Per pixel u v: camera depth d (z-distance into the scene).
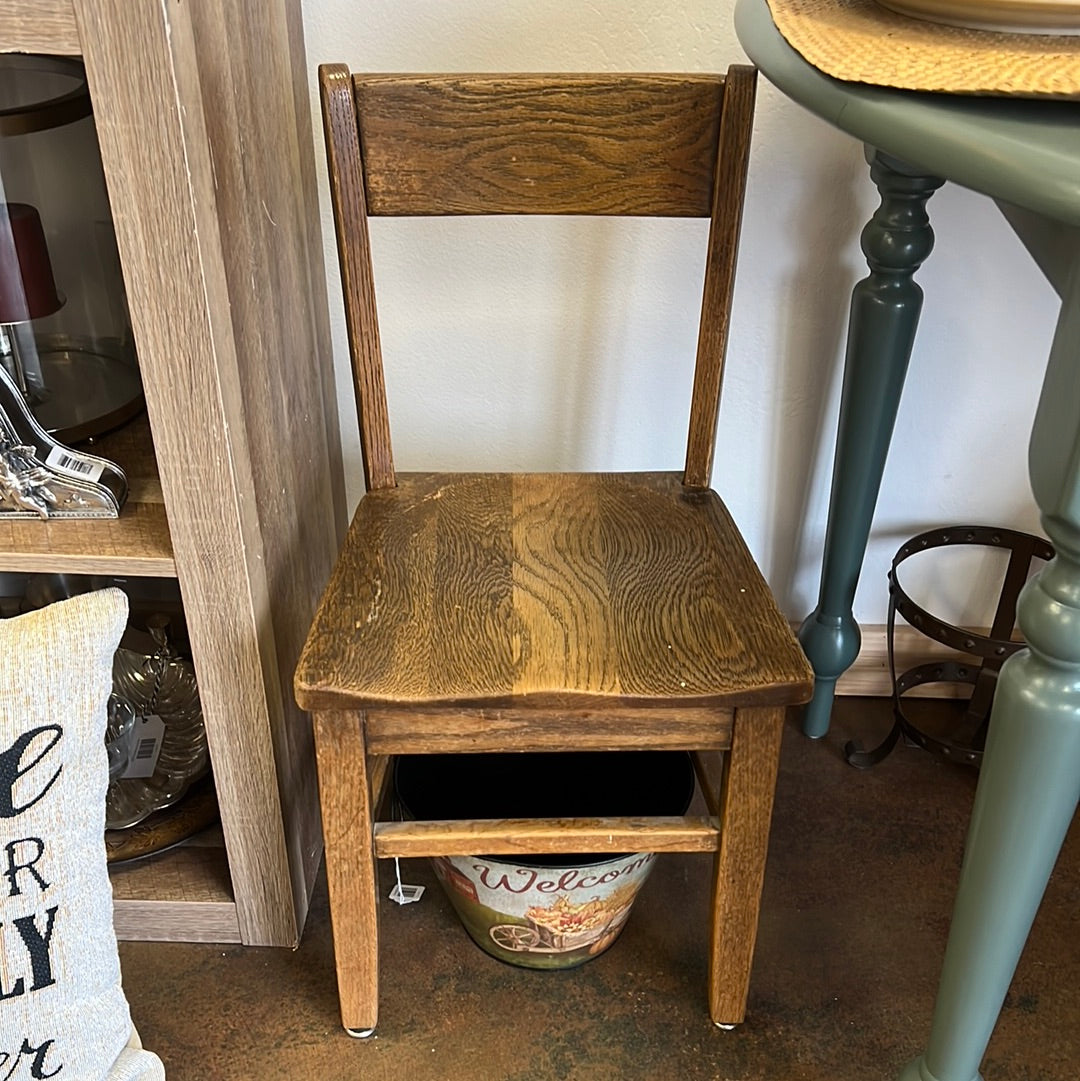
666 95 0.89
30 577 1.24
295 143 0.96
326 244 1.12
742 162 0.90
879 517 1.31
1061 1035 1.00
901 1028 1.00
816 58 0.66
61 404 1.03
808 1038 0.99
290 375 0.96
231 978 1.04
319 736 0.80
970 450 1.25
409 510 0.98
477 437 1.25
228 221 0.78
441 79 0.88
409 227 1.11
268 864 1.01
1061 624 0.60
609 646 0.81
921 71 0.60
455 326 1.17
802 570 1.35
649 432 1.24
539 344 1.19
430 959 1.06
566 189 0.92
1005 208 0.69
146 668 1.19
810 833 1.20
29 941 0.70
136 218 0.70
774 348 1.19
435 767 1.07
